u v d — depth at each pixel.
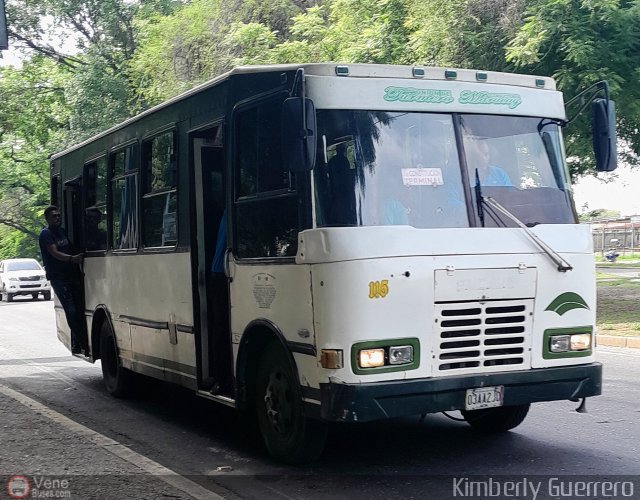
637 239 57.09
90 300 10.95
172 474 6.30
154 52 27.42
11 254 73.88
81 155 11.27
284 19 24.41
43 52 37.66
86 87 32.31
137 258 9.13
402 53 18.19
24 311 27.31
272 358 6.62
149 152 8.89
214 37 25.34
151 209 8.77
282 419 6.54
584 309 6.47
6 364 13.44
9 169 48.88
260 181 6.64
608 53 15.45
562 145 6.90
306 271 5.98
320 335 5.82
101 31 34.81
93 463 6.62
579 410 6.73
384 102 6.19
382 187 6.04
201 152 7.72
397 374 5.79
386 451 7.00
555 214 6.57
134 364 9.42
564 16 15.38
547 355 6.30
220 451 7.26
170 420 8.77
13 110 39.59
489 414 7.54
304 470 6.48
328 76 6.06
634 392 9.57
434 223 6.10
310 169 5.75
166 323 8.37
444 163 6.29
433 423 8.05
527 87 6.81
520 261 6.20
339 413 5.68
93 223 10.87
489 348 6.09
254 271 6.66
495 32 16.69
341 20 20.94
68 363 13.52
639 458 6.63
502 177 6.47
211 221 7.73
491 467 6.42
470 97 6.51
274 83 6.43
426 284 5.88
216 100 7.32
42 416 8.48
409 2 18.30
